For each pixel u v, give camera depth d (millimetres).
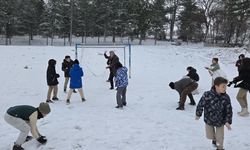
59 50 29984
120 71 11453
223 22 60844
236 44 53750
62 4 58906
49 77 12406
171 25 64250
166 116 10312
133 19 55844
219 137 6730
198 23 63656
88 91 15188
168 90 15422
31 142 7625
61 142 7770
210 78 20297
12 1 57812
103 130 8734
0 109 11523
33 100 13148
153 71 23516
